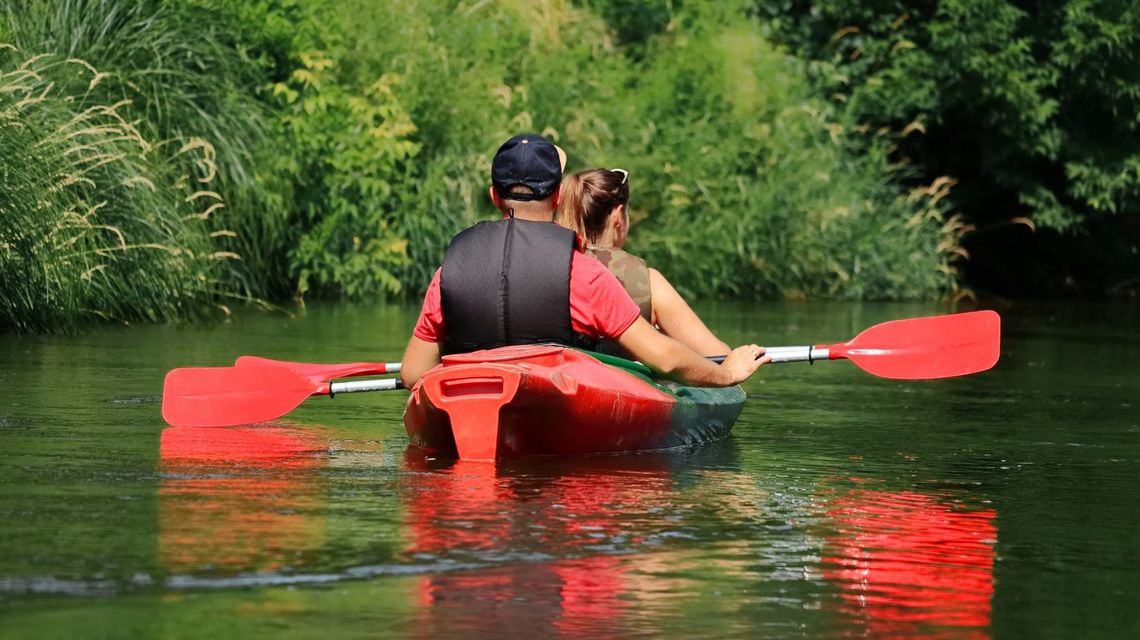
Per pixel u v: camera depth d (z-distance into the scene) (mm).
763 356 10328
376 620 5422
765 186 32688
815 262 32844
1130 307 32969
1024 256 41406
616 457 9328
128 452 9172
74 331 18156
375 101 27750
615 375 9453
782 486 8367
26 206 17672
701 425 10227
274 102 26922
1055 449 10102
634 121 32344
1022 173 38188
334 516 7148
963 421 11633
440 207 27812
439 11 30328
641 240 31359
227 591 5758
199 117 23688
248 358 10891
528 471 8633
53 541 6512
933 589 6035
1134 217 40188
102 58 22328
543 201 9555
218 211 23719
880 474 8906
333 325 20156
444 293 9406
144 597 5652
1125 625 5547
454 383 8828
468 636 5258
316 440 9891
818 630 5430
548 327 9336
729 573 6207
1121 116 36781
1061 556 6668
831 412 12172
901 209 35219
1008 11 35656
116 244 19688
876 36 38219
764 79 34906
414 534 6766
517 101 30453
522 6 32750
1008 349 20031
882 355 10609
